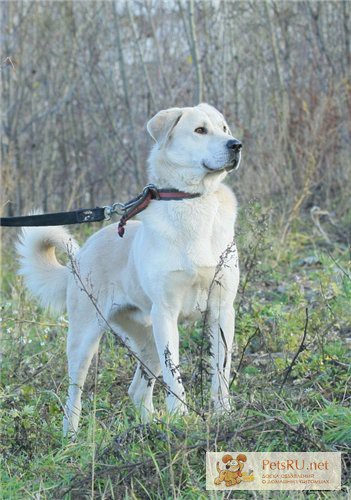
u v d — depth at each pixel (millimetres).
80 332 7086
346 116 14227
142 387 6918
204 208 6344
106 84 16406
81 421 6672
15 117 15234
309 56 15945
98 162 16188
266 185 12969
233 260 6387
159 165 6527
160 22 17500
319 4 15742
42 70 16703
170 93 15375
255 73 15617
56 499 4957
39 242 7645
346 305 8508
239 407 5805
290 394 6199
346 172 13609
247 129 14406
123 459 5160
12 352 7988
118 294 7031
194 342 7953
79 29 16750
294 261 11297
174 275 6273
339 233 12453
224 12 16016
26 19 15969
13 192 14688
